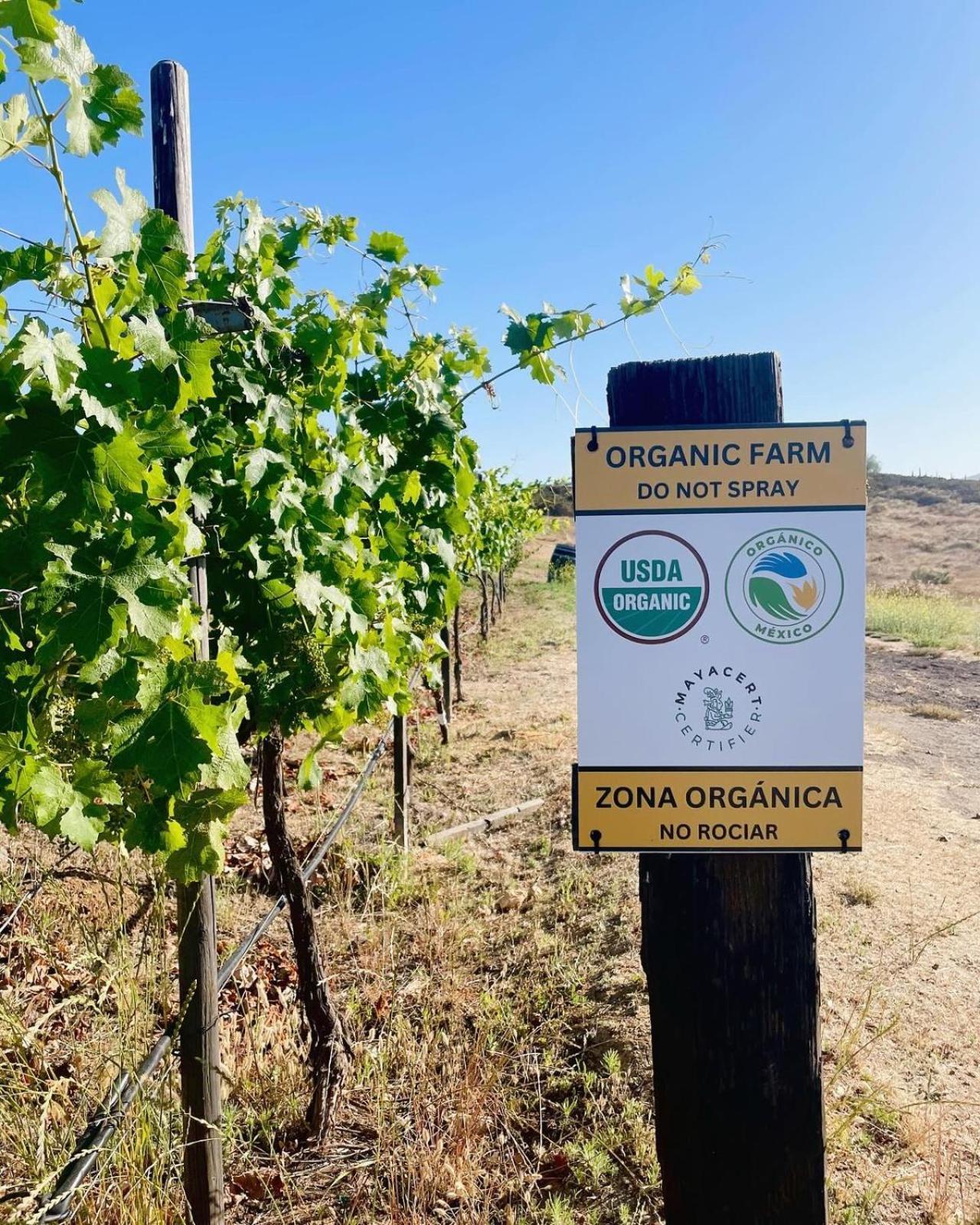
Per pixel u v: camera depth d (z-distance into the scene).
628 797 1.89
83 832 1.66
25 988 3.11
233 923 4.66
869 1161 2.83
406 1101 3.32
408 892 5.09
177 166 2.35
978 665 13.94
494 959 4.47
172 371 2.04
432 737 9.02
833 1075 3.18
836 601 1.84
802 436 1.83
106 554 1.61
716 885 1.88
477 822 6.43
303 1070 3.45
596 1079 3.38
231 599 2.85
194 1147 2.46
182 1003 2.42
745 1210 1.92
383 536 3.95
